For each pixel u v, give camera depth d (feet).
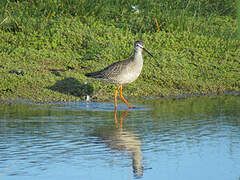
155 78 56.03
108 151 29.60
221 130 35.27
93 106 45.27
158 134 33.96
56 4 71.31
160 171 26.22
